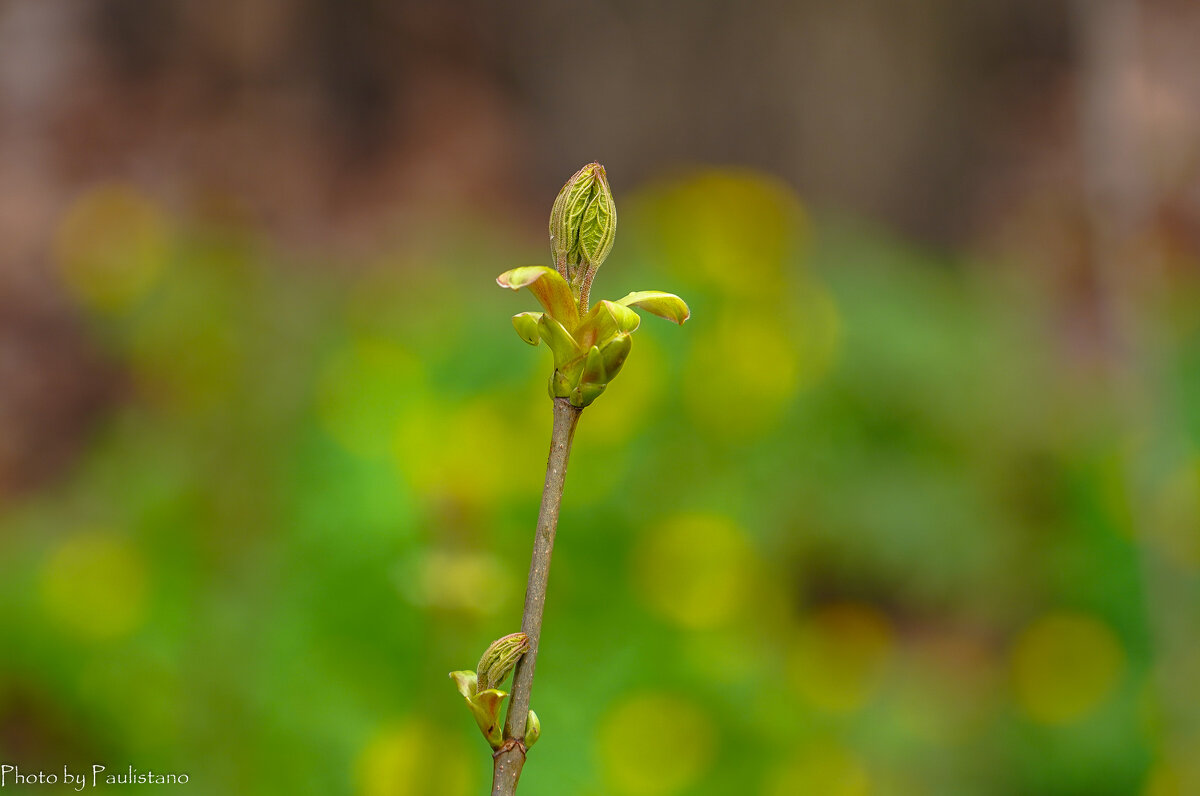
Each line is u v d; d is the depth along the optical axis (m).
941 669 1.98
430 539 1.18
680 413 1.91
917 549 2.11
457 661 1.23
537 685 1.46
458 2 4.10
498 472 1.65
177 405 1.83
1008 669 1.93
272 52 3.43
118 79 3.03
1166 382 1.62
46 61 2.82
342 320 2.10
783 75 4.41
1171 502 1.56
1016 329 2.61
